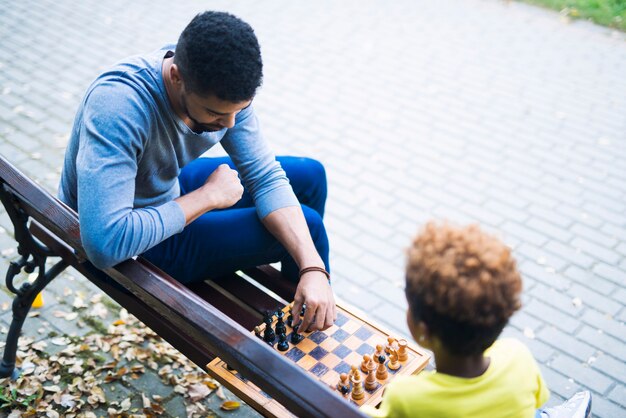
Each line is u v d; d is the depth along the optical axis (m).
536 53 6.84
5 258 3.78
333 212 4.50
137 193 2.37
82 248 2.09
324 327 2.32
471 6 7.86
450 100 5.95
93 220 1.99
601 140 5.46
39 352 3.19
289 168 2.81
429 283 1.49
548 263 4.14
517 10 7.78
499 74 6.41
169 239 2.47
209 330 1.82
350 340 2.36
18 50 6.10
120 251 2.01
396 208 4.58
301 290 2.33
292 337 2.34
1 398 2.88
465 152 5.23
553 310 3.79
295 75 6.18
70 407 2.92
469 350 1.54
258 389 2.17
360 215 4.49
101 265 2.03
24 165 4.57
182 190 2.74
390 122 5.57
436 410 1.59
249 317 2.54
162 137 2.23
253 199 2.57
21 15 6.80
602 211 4.65
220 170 2.40
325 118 5.56
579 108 5.91
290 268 2.66
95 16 6.95
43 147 4.78
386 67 6.44
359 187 4.77
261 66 2.02
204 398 3.08
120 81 2.11
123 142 2.05
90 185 2.00
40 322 3.37
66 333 3.32
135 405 3.01
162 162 2.31
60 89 5.57
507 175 4.98
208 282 2.72
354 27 7.20
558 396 3.28
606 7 7.73
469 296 1.44
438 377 1.62
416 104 5.86
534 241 4.33
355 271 4.03
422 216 4.52
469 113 5.76
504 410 1.61
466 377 1.61
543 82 6.31
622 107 5.95
